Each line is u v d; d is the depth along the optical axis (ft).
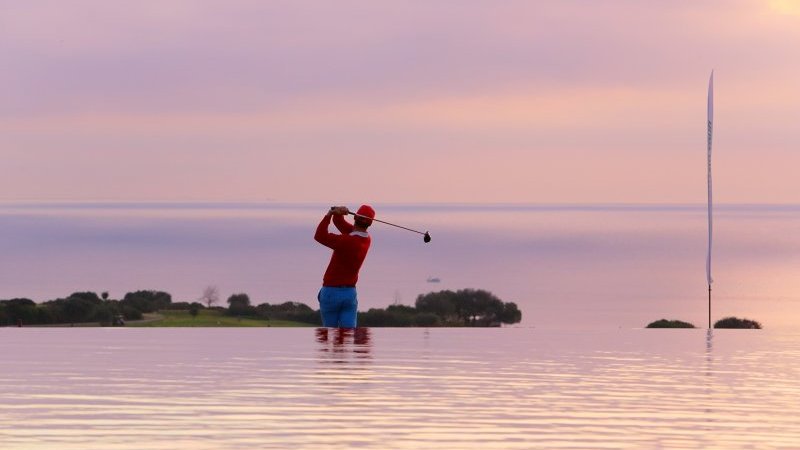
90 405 46.91
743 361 64.03
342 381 54.08
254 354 64.75
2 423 43.11
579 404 48.44
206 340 73.26
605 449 40.01
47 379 54.03
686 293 573.74
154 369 57.82
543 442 40.96
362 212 80.69
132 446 39.52
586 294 569.64
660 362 63.26
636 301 515.91
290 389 51.39
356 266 80.53
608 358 65.05
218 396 49.34
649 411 46.93
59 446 39.42
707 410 47.26
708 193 97.40
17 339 73.51
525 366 60.85
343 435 41.57
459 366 60.44
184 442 40.19
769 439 41.78
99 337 74.79
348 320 81.15
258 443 40.14
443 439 41.22
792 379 56.44
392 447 39.88
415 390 51.55
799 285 631.97
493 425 43.73
